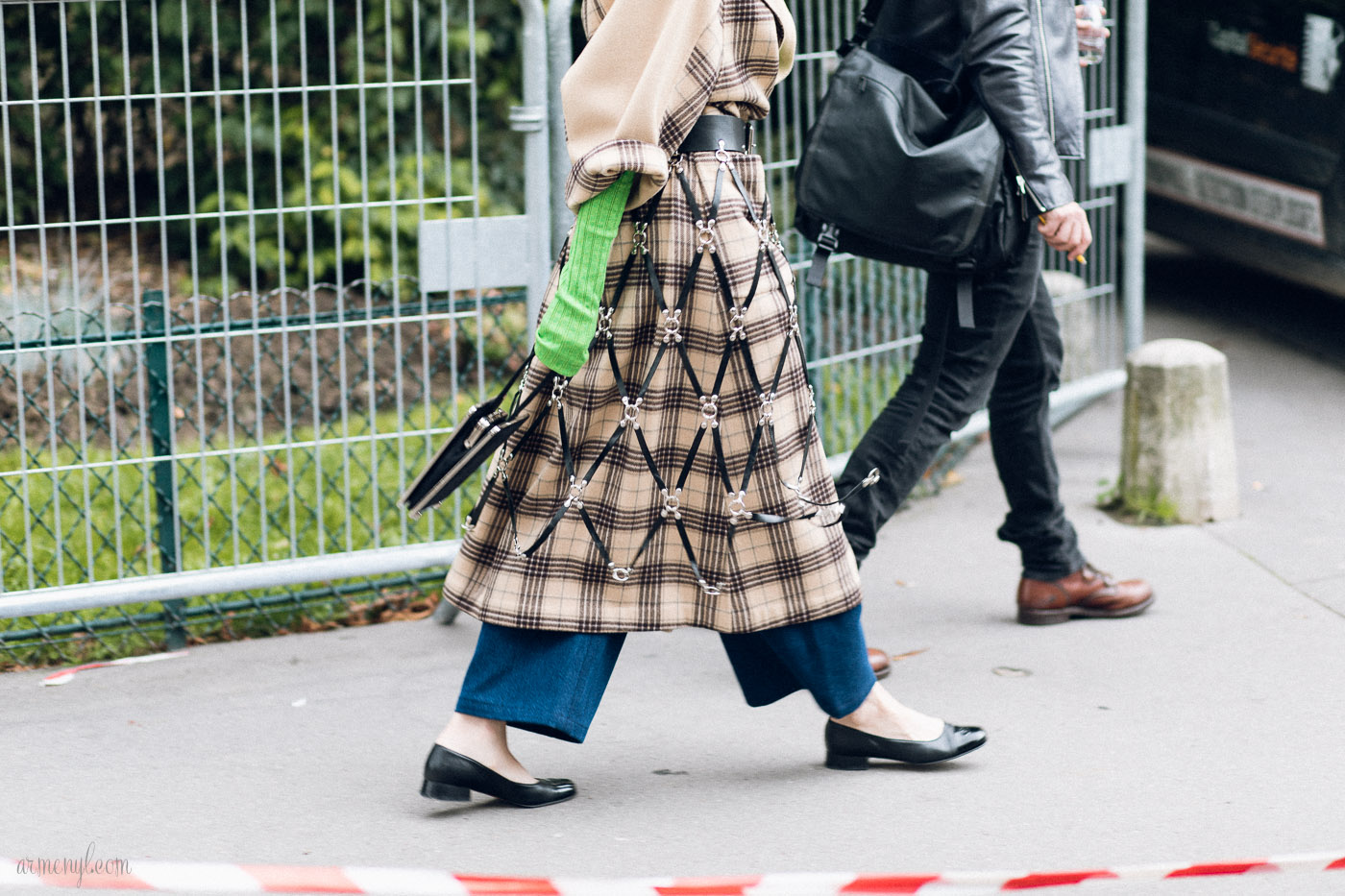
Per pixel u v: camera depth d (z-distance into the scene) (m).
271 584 4.61
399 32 8.34
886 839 3.35
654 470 3.31
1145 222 9.30
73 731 4.03
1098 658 4.49
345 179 8.25
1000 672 4.39
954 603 5.03
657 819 3.47
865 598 5.10
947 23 4.06
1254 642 4.58
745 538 3.36
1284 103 7.71
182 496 5.72
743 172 3.35
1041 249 4.20
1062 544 4.73
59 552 4.57
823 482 3.46
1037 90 3.88
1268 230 8.00
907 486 4.20
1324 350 8.44
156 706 4.22
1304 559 5.33
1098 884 3.13
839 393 6.19
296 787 3.67
